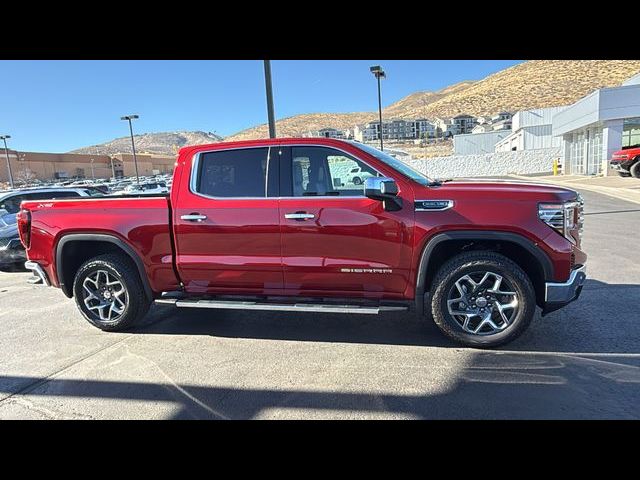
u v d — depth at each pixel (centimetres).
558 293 379
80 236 469
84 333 488
